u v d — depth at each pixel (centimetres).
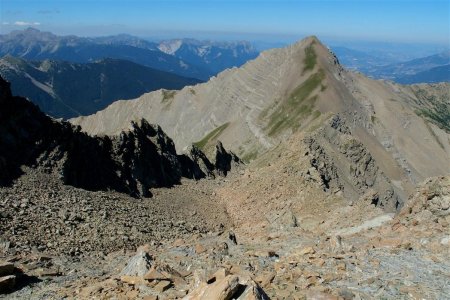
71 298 2122
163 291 1995
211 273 1973
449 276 2041
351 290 1883
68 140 6256
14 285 2456
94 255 3641
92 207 5122
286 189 6794
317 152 8325
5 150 5378
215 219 6631
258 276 2073
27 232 3800
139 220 5272
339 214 4694
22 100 6084
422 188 3488
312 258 2361
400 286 1917
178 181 8831
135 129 8300
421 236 2781
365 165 9831
